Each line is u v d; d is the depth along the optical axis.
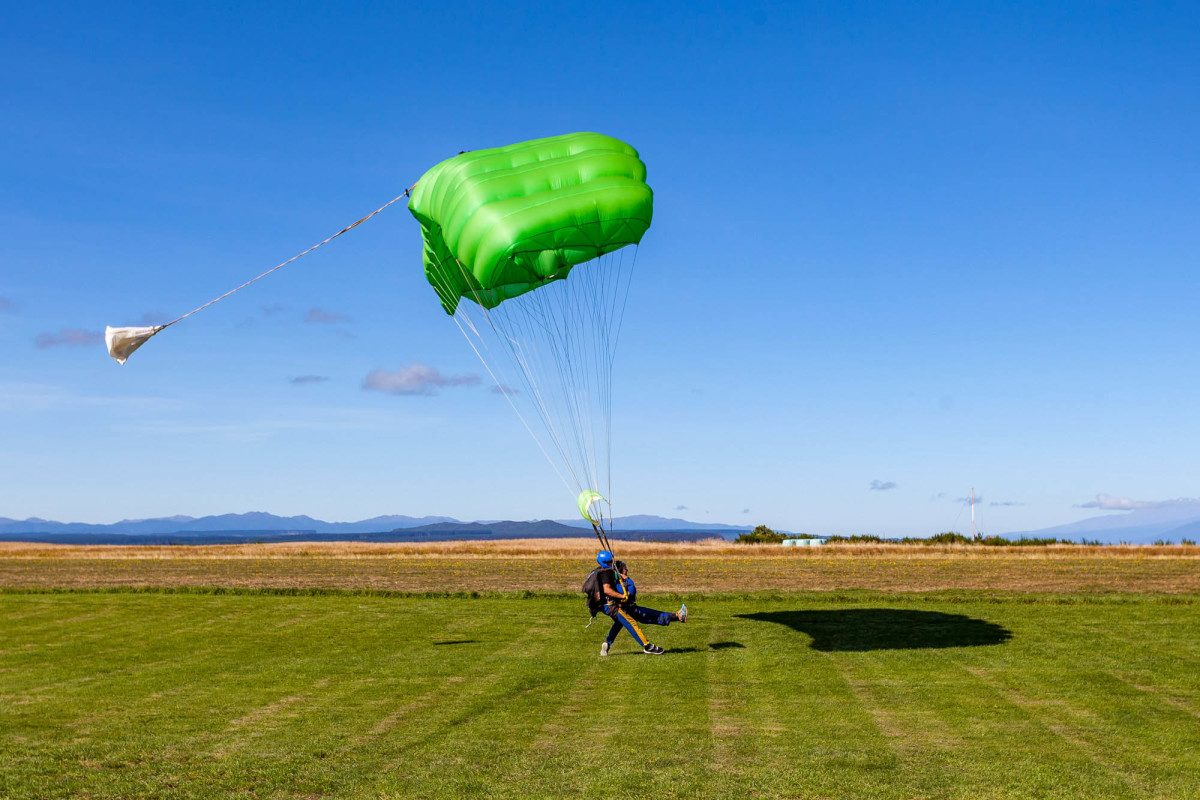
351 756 9.31
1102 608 20.94
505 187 16.11
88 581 34.69
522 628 19.11
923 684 12.73
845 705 11.51
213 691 12.86
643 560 49.50
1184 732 10.02
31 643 17.75
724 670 14.02
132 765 9.05
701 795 7.98
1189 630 17.23
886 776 8.46
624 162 16.88
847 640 16.75
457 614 21.47
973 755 9.16
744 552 59.09
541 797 7.96
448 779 8.48
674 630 18.41
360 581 34.44
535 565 46.06
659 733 10.16
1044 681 12.80
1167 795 7.87
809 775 8.49
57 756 9.38
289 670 14.48
